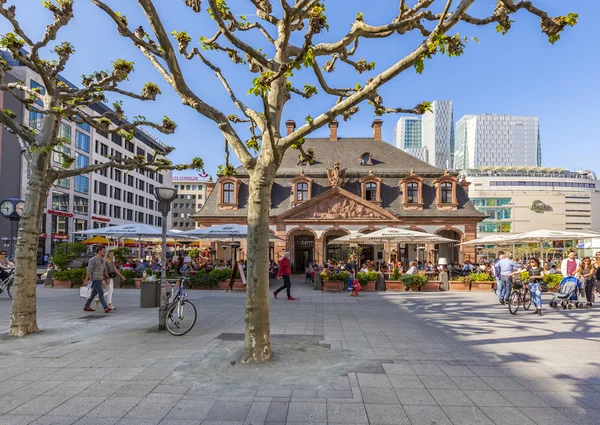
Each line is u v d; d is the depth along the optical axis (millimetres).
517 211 100938
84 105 9516
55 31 8188
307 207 32281
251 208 6441
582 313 11812
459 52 5734
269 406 4539
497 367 6078
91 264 11484
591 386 5238
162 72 7734
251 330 6301
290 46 7926
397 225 32219
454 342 7828
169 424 4090
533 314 11609
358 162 35531
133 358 6539
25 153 8906
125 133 10289
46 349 7184
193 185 132125
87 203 57844
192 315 8602
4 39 7855
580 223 102125
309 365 6105
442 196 33281
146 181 80250
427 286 18484
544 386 5234
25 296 8477
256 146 8773
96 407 4520
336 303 14016
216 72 8102
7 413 4355
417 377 5562
